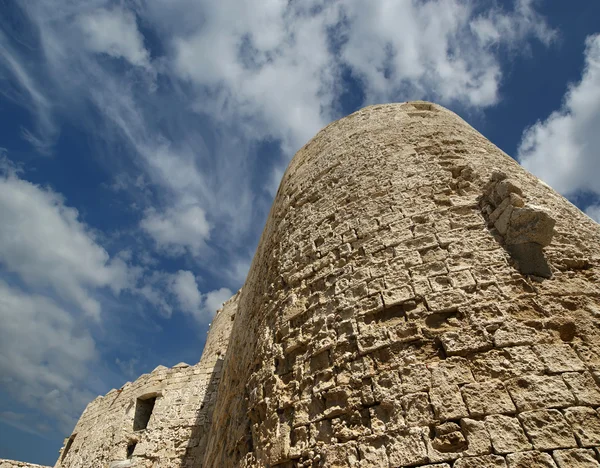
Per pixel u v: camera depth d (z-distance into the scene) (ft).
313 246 21.21
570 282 13.76
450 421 11.22
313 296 18.47
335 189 23.89
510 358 11.89
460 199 17.98
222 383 31.94
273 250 25.79
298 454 13.43
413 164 21.39
